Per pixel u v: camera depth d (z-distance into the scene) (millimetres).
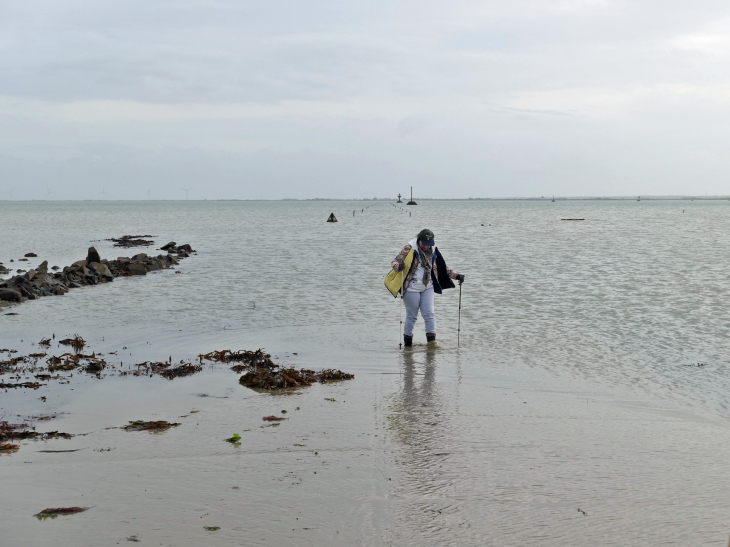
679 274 19578
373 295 16141
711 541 4055
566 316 12789
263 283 18703
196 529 4211
